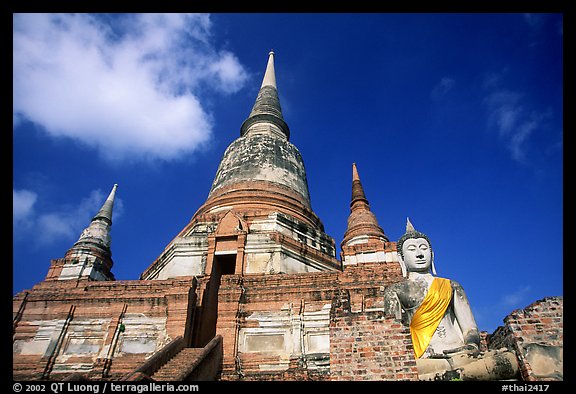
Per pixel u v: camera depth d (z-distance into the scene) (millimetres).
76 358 18297
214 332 21250
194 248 24344
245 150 32312
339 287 18828
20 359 18375
